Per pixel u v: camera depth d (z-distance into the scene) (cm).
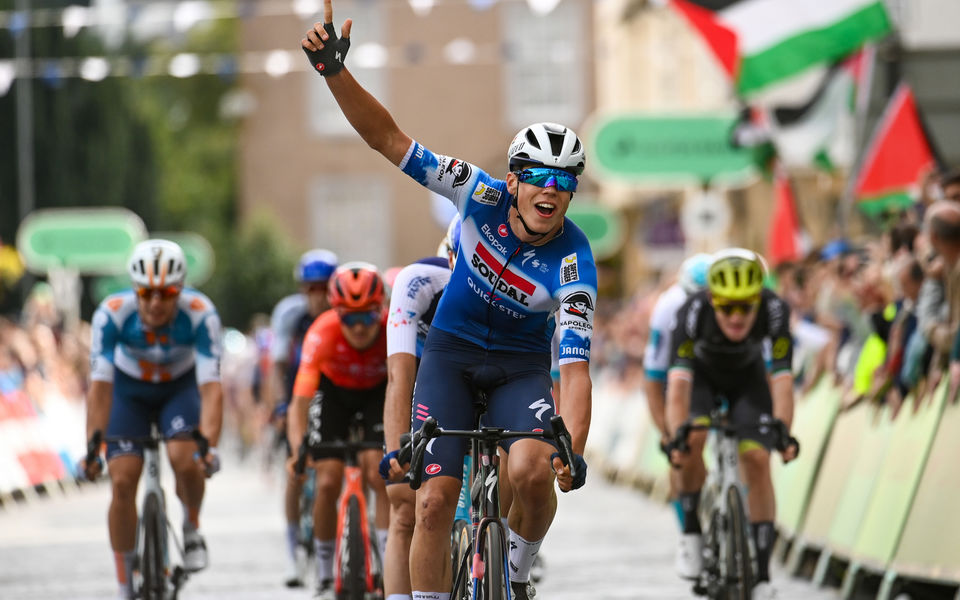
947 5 4475
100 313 2191
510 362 1555
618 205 9575
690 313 2117
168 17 4291
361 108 1497
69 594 2548
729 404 2162
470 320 1548
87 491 5359
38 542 3478
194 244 9369
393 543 1616
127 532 2109
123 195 9156
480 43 10694
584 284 1509
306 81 11150
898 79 4456
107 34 8994
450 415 1524
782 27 4016
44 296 6550
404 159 1505
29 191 7381
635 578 2612
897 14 4466
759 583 1977
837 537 2539
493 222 1521
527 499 1468
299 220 11188
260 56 11006
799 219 4491
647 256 6331
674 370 2147
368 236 11169
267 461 4947
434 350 1561
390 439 1566
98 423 2178
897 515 2264
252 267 10694
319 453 2241
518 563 1519
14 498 4694
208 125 13488
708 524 2102
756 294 2034
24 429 4994
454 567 1614
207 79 13312
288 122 11150
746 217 6912
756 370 2148
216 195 13212
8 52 7450
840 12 4000
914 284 2403
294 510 2595
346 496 2097
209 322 2208
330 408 2222
